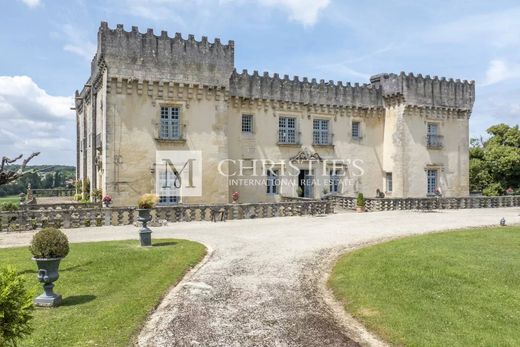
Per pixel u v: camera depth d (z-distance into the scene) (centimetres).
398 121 3675
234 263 1390
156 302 1002
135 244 1688
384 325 876
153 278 1195
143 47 2741
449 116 3894
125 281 1177
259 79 3281
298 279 1220
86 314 922
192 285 1139
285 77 3391
